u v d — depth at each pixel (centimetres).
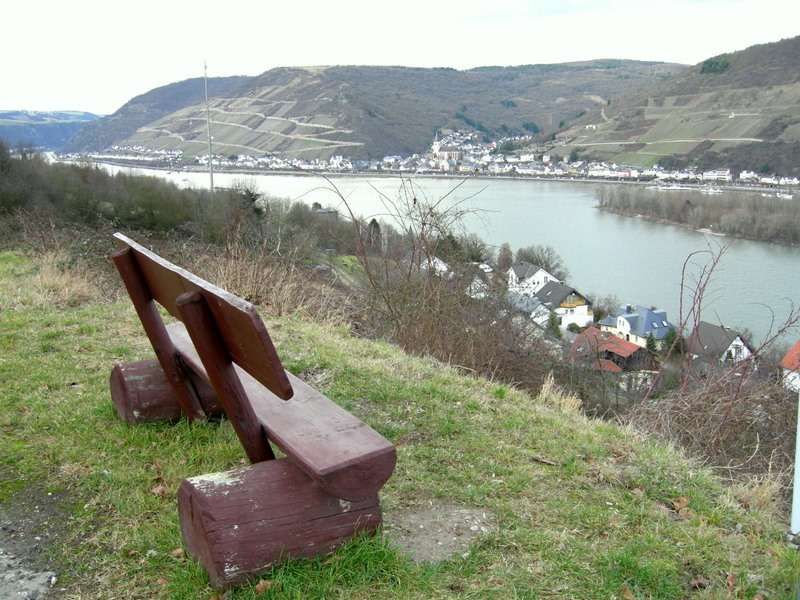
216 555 215
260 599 213
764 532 304
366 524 240
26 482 299
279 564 224
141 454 324
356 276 772
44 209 2086
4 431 354
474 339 725
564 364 815
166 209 2284
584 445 381
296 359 504
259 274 752
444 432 385
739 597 242
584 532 279
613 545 270
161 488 289
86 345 520
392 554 239
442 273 722
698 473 363
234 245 780
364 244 735
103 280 856
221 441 336
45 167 2442
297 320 668
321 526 230
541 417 430
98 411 375
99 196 2308
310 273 812
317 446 230
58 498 285
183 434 344
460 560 249
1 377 439
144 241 1045
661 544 271
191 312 229
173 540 250
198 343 235
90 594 223
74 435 346
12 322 581
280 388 205
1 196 2131
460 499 301
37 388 420
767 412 549
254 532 220
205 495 219
